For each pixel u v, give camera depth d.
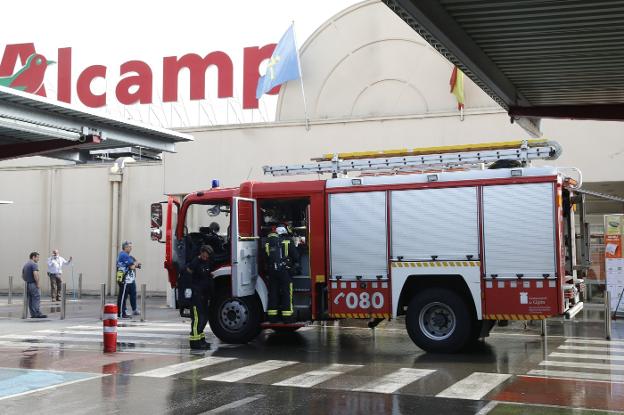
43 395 8.31
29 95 10.34
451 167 11.93
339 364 10.36
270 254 12.10
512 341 12.72
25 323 16.84
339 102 22.11
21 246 27.94
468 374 9.47
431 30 7.77
